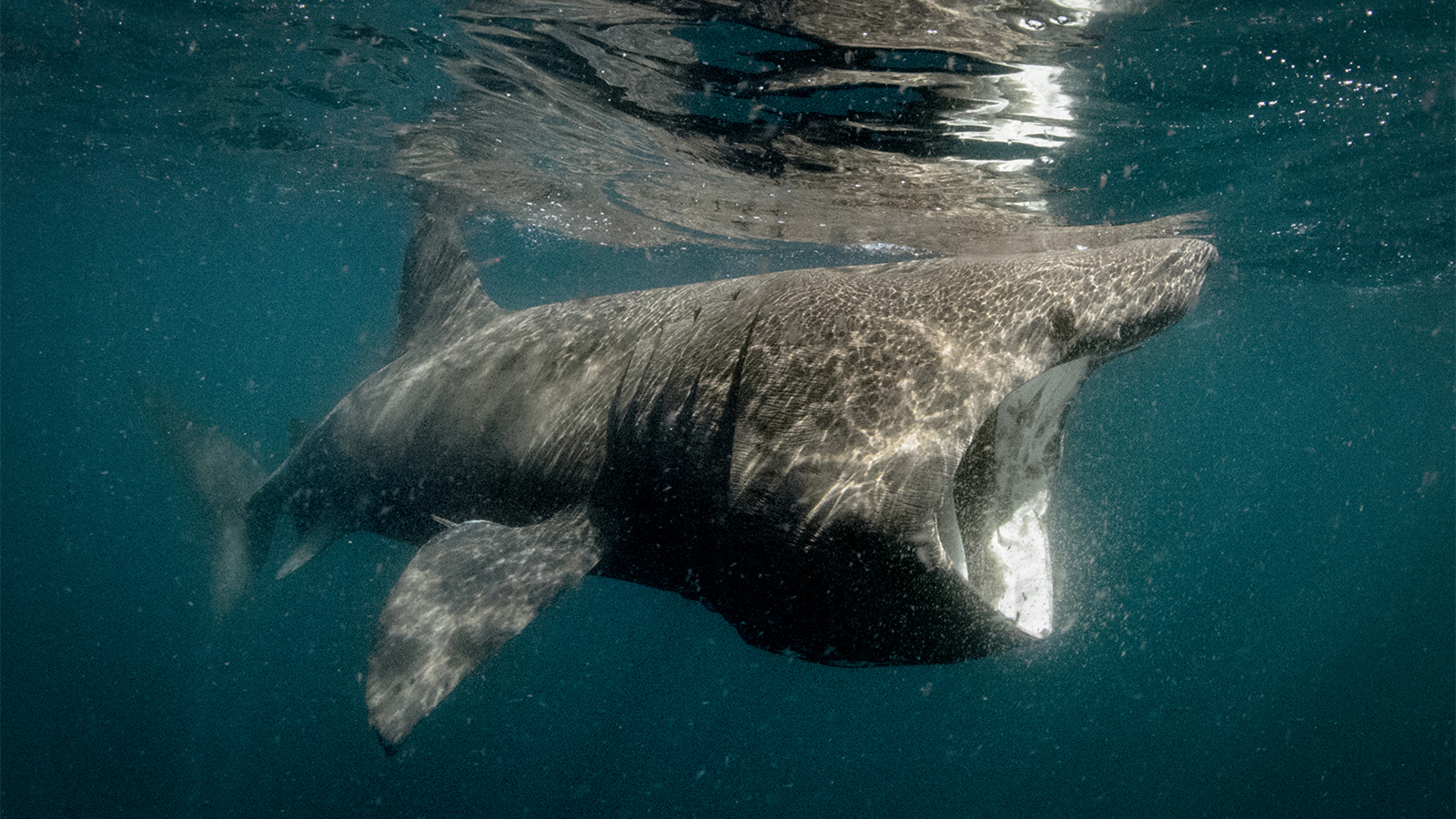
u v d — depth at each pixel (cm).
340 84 1059
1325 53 694
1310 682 2783
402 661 324
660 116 917
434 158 1335
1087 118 827
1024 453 325
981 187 1044
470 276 579
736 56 732
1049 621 286
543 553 373
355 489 592
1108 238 1288
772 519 290
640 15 686
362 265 3362
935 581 263
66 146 1756
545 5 707
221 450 786
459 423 489
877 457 277
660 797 1866
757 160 1003
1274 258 1642
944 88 760
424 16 803
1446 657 3039
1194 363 3450
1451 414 5681
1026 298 309
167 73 1147
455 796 1603
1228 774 2033
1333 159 977
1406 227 1383
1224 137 886
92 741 1903
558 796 1719
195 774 1744
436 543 392
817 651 311
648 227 1548
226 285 4997
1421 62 711
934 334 302
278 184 1861
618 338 433
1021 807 1873
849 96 790
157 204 2436
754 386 311
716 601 340
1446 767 1989
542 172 1277
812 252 1529
